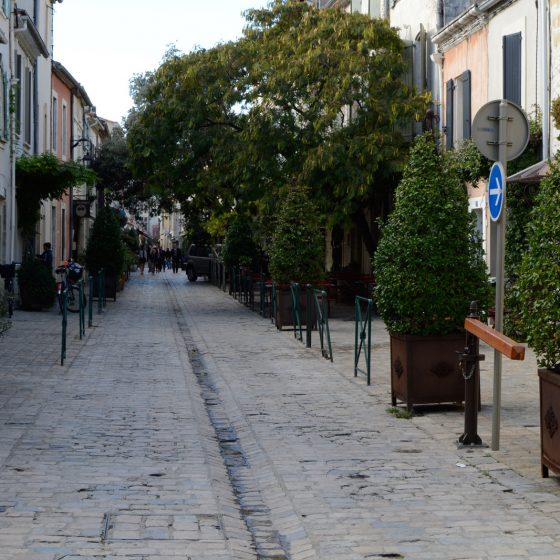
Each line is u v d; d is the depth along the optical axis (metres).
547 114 16.62
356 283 27.33
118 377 12.54
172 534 5.66
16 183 25.69
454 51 22.72
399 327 9.68
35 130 29.34
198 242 47.38
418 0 26.12
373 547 5.44
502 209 7.81
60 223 36.28
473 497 6.50
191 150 26.16
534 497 6.45
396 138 23.58
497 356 7.91
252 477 7.48
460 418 9.46
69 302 24.33
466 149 19.12
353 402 10.66
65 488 6.71
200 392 11.87
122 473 7.20
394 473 7.23
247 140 24.34
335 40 24.14
